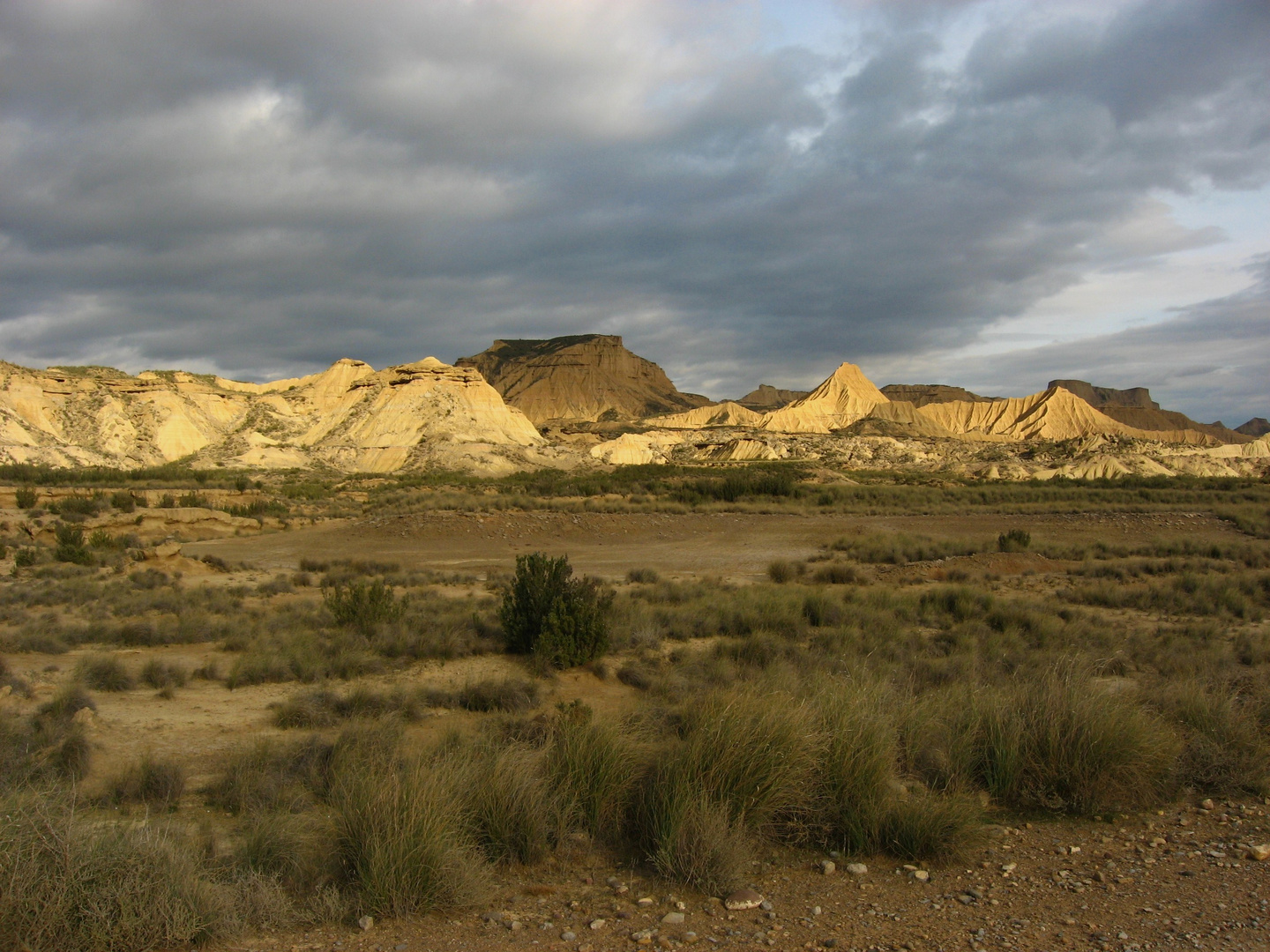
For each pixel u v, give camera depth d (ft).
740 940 14.21
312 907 15.47
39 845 14.30
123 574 77.25
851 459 568.00
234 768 23.47
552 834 18.69
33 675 35.99
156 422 354.95
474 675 39.01
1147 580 76.74
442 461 363.76
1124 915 15.08
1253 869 17.28
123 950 13.66
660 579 78.23
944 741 24.08
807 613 55.21
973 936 14.24
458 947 14.05
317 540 114.21
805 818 19.38
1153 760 22.20
